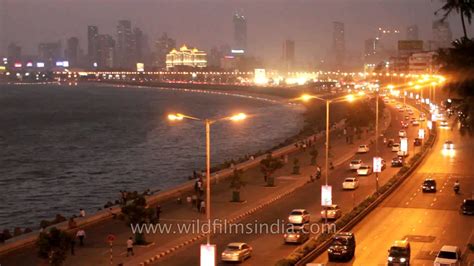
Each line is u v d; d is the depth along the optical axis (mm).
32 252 56469
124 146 174750
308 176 99812
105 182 119500
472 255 51250
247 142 179375
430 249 53688
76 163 144375
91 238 60906
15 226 86250
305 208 74000
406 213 69625
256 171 105938
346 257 50219
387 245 55500
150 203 78375
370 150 131125
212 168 115812
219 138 190375
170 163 141375
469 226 62656
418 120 181875
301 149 133375
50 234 48750
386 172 100812
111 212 71438
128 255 53656
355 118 161125
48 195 107812
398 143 133875
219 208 74812
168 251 54875
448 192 82188
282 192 85500
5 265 51906
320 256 52156
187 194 84938
